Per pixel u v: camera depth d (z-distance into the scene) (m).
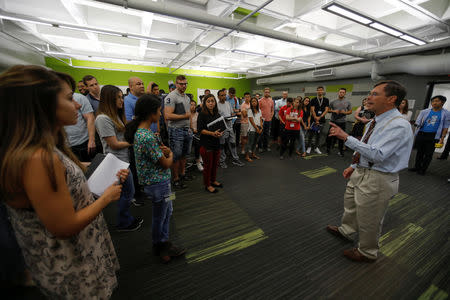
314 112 4.62
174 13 2.84
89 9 4.01
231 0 2.95
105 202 0.68
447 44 3.86
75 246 0.67
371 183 1.37
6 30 4.15
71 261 0.66
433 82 4.66
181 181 3.04
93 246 0.74
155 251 1.52
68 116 0.59
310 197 2.62
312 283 1.37
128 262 1.52
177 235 1.85
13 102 0.49
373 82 5.88
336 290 1.32
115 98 1.56
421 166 3.54
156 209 1.39
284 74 9.01
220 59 7.79
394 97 1.24
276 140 5.95
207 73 9.98
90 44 5.78
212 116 2.48
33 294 0.72
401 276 1.43
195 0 3.49
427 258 1.60
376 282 1.38
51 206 0.52
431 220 2.12
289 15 3.34
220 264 1.52
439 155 4.89
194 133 3.56
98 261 0.76
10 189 0.52
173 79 9.27
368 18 2.81
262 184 3.01
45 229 0.60
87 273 0.71
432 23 3.43
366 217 1.43
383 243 1.77
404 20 3.86
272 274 1.44
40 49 5.77
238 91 11.12
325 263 1.55
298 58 6.82
